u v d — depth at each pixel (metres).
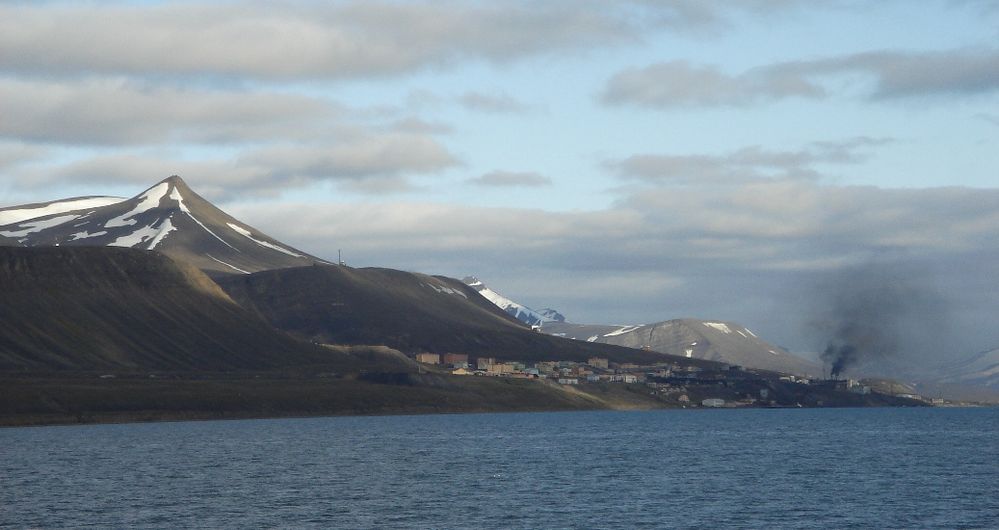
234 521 122.31
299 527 118.19
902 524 120.44
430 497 143.38
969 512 129.38
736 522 121.69
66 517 125.38
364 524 120.31
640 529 116.94
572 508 132.75
